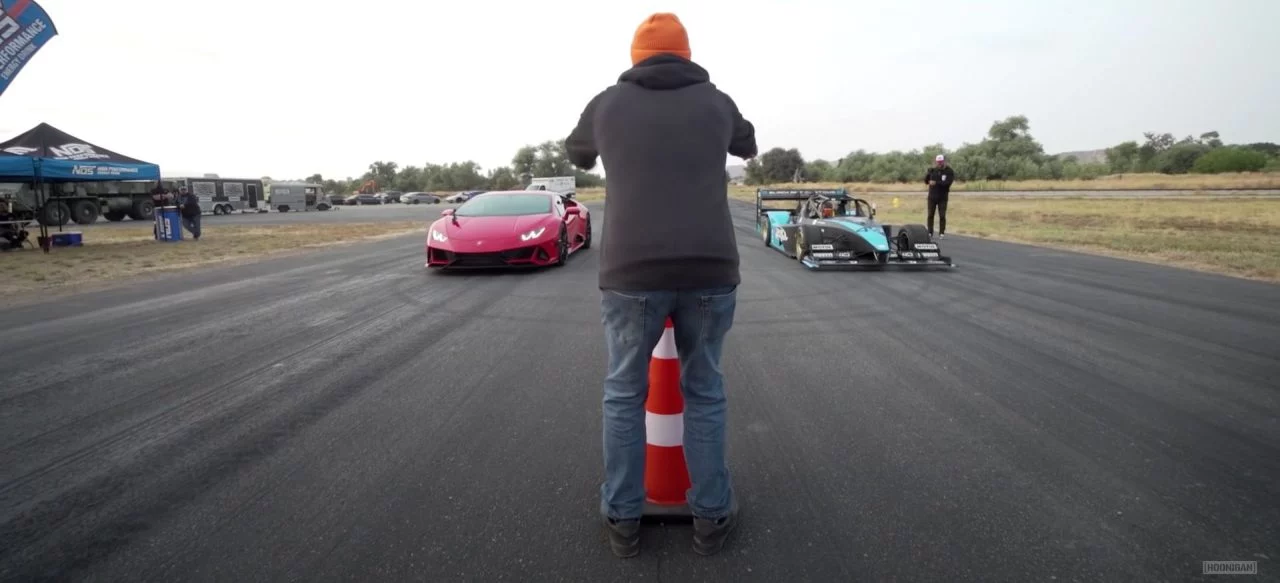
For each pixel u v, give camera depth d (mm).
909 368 4727
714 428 2400
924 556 2367
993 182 62469
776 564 2338
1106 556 2354
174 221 17953
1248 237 14438
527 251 9586
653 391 2709
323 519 2668
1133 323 6152
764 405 3967
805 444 3387
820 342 5500
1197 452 3236
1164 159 74688
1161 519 2605
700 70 2484
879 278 9008
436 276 9562
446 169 113688
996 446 3334
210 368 4875
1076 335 5699
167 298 8039
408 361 5023
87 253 14477
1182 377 4461
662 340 2709
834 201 11062
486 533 2557
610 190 2426
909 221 21031
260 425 3715
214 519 2678
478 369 4789
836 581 2227
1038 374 4559
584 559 2381
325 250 14578
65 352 5383
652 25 2471
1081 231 16703
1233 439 3395
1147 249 12297
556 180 56625
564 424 3688
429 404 4043
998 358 4980
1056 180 66875
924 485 2922
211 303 7617
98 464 3219
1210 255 11195
